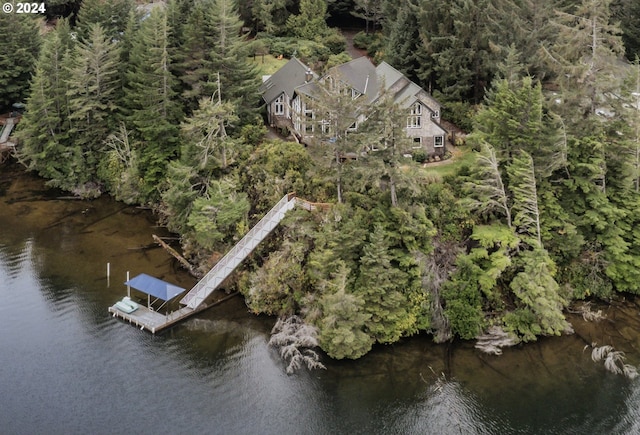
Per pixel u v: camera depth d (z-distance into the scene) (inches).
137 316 1632.6
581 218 1761.8
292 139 2327.8
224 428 1277.1
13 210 2304.4
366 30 3555.6
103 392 1363.2
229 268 1739.7
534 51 2299.5
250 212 1915.6
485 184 1759.4
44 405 1312.7
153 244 2065.7
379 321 1542.8
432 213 1731.1
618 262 1758.1
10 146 2743.6
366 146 1707.7
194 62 2253.9
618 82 1801.2
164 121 2209.6
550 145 1732.3
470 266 1619.1
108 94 2399.1
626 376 1460.4
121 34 2792.8
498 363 1502.2
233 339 1577.3
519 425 1312.7
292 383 1425.9
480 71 2425.0
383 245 1565.0
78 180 2471.7
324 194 1850.4
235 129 2261.3
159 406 1330.0
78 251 2003.0
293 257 1674.5
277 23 3435.0
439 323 1562.5
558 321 1562.5
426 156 2159.2
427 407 1359.5
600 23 1833.2
